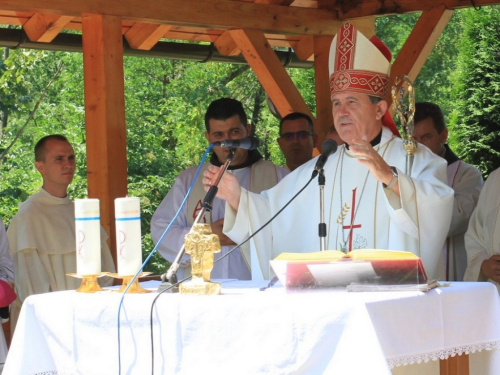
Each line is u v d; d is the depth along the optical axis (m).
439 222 3.88
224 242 5.60
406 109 4.18
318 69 8.62
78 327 3.43
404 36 22.02
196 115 20.03
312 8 8.40
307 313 2.93
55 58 20.31
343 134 4.38
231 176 4.29
